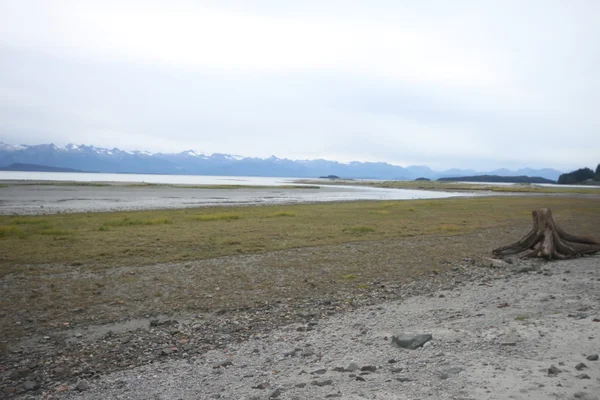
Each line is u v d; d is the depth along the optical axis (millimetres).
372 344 8133
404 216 39969
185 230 27703
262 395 5949
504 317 9297
